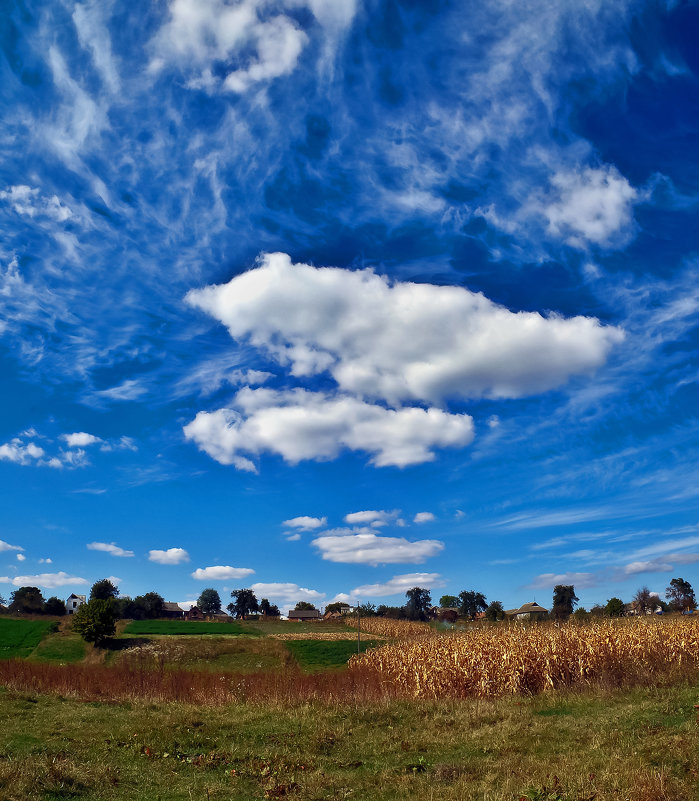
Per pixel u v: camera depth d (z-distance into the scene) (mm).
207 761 12859
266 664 58344
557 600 78375
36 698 19969
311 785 11312
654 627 26688
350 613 106562
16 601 111688
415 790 10828
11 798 9398
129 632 78562
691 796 8742
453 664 24781
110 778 11016
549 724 14883
